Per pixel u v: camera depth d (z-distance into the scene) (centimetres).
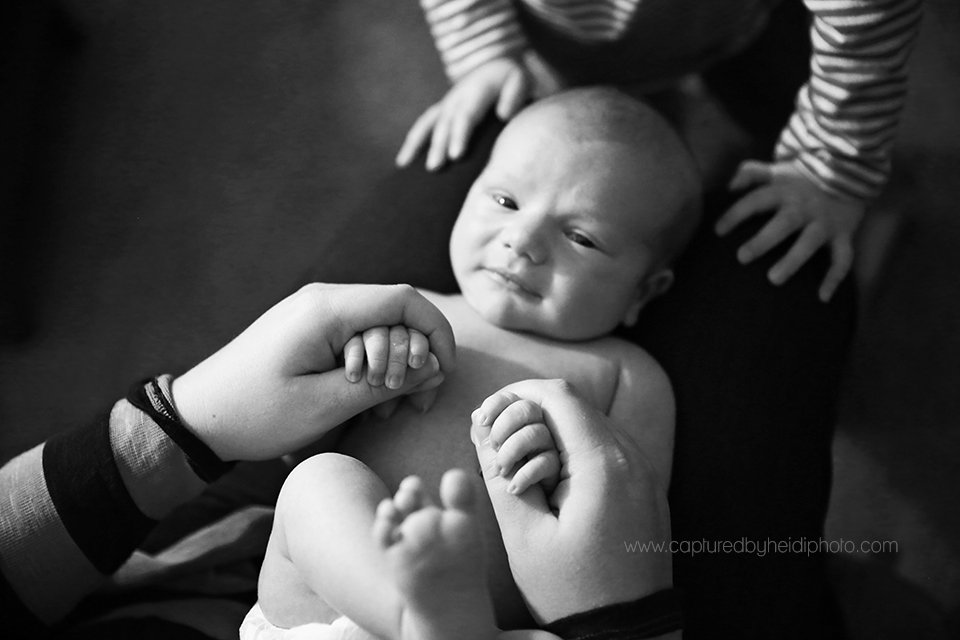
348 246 125
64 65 187
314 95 185
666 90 168
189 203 176
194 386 102
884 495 155
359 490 90
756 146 159
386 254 124
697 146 167
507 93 131
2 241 169
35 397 161
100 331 166
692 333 116
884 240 166
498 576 99
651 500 95
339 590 86
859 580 139
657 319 119
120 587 111
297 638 92
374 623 85
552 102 119
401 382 99
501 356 111
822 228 119
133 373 163
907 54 108
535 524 94
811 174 121
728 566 105
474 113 131
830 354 115
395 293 101
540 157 112
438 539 75
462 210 118
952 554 150
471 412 106
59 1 189
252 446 102
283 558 95
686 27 127
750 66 153
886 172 120
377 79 185
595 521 92
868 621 137
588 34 129
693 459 110
